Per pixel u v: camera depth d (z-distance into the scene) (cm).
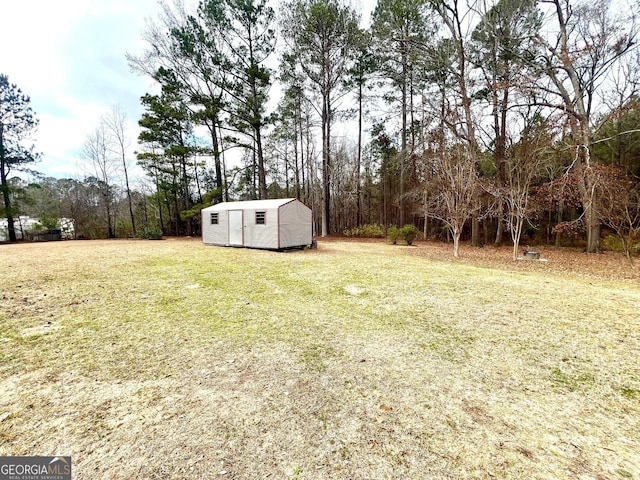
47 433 181
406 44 1369
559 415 199
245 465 157
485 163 1443
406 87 1661
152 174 1988
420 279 611
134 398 218
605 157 1262
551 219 1555
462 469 153
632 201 935
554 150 978
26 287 518
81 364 267
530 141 1014
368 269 722
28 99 1689
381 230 1872
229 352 293
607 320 379
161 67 1605
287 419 195
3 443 172
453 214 1023
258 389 230
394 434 180
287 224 1131
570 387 233
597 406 210
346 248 1267
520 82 994
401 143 1791
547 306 436
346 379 245
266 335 335
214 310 420
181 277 621
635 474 150
